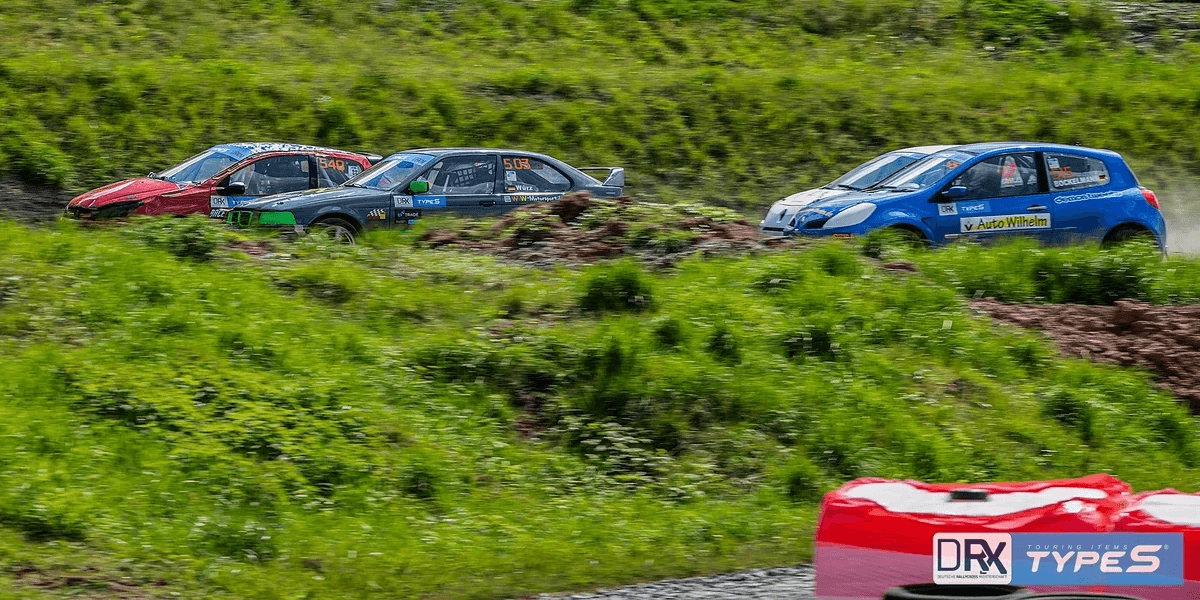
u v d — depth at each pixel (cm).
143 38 8294
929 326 3356
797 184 7069
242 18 8906
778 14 9856
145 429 2548
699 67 8819
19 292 3334
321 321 3312
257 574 1975
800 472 2616
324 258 4016
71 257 3725
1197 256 4572
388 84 7575
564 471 2622
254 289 3519
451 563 2086
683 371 2934
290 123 7019
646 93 7812
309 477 2450
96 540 2073
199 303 3328
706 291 3556
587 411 2847
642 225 4419
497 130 7275
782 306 3462
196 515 2227
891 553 1321
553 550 2169
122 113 6831
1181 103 8162
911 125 7675
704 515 2403
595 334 3098
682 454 2733
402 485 2477
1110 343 3469
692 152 7219
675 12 9738
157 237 3994
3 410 2530
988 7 10038
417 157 5138
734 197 6888
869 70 8838
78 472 2336
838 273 3797
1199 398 3128
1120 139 7725
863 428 2794
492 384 2964
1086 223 4738
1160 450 2912
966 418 2931
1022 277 4009
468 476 2544
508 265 4088
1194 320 3578
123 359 2902
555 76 7912
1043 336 3469
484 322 3347
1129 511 1321
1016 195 4694
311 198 4803
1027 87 8288
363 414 2708
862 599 1333
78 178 6262
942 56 9262
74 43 8031
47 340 3047
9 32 8000
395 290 3600
